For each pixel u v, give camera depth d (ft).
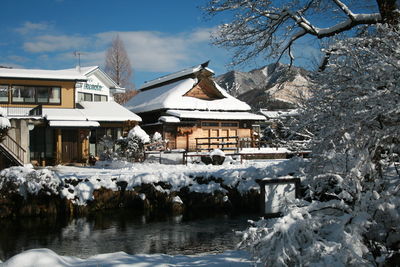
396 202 15.46
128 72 193.47
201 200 55.01
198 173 57.57
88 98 117.08
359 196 15.66
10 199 49.90
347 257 13.88
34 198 50.70
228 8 43.19
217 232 41.57
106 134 95.76
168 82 141.38
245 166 69.26
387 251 16.31
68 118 84.02
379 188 16.84
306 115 20.85
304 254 14.62
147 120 122.62
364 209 15.23
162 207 54.13
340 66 18.76
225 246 35.96
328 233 15.53
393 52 17.88
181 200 54.44
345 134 16.72
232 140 113.70
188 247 35.81
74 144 88.89
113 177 55.88
